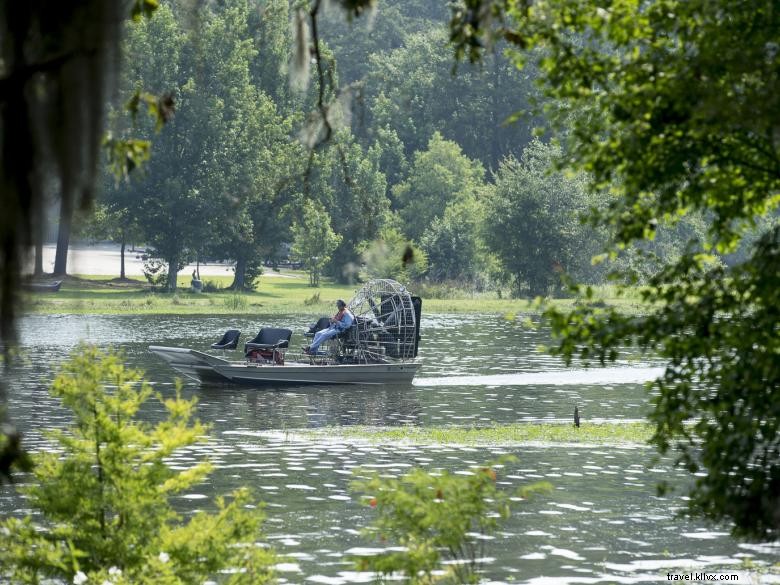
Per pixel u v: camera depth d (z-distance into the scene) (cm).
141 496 3719
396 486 3488
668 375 3209
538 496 6956
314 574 5031
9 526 3656
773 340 2986
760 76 2945
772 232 3077
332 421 10812
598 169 3222
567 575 5047
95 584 3409
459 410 11744
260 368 13888
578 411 10631
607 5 3147
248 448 8938
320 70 2652
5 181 1602
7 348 1608
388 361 14650
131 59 2027
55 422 10175
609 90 3177
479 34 2555
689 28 3069
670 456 8481
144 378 14512
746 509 3147
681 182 3234
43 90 1625
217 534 3716
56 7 1628
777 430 3064
